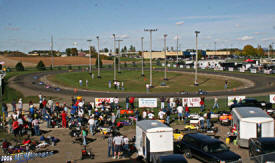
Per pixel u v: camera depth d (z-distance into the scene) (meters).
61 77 75.25
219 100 37.84
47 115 24.86
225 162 14.31
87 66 127.50
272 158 13.50
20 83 61.88
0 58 152.88
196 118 26.27
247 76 75.19
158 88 54.25
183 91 46.12
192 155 16.58
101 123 25.02
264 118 17.62
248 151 17.88
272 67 89.50
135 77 77.44
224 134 22.19
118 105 32.38
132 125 25.53
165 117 28.06
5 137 21.25
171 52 189.12
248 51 187.00
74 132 22.14
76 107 29.12
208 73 86.81
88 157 16.75
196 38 56.72
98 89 52.00
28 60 151.00
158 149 15.45
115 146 16.64
